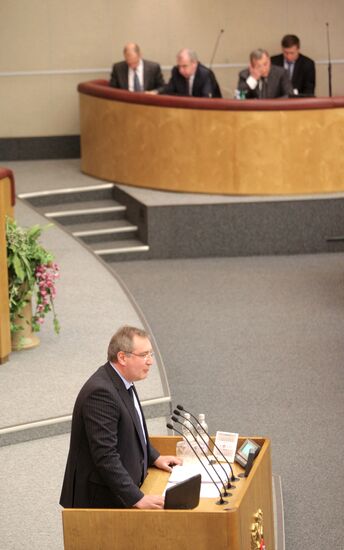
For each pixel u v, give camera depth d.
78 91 31.84
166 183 29.84
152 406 17.05
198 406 18.95
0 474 15.28
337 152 28.95
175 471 11.73
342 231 29.05
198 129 29.05
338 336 22.39
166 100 29.17
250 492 11.20
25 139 34.66
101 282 23.48
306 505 15.55
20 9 33.75
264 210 28.64
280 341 22.16
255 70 29.83
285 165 28.91
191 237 28.69
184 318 23.66
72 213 29.61
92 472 11.20
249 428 18.03
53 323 20.03
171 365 20.92
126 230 29.25
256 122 28.61
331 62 35.47
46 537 13.50
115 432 11.11
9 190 19.00
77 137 34.94
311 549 14.27
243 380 20.11
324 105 28.55
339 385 19.83
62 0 33.84
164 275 27.12
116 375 11.34
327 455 17.09
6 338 18.44
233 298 25.05
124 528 10.70
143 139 29.94
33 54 34.09
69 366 18.36
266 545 12.05
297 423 18.25
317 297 25.00
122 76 31.50
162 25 34.47
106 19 34.19
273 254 28.97
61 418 16.41
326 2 35.06
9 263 18.44
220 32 34.75
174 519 10.59
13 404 16.83
